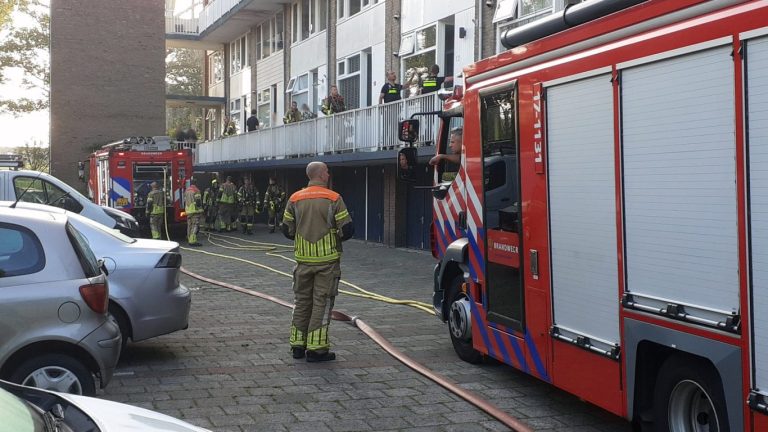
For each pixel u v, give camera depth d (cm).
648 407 484
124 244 743
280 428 567
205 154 3631
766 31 373
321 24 2816
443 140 848
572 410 618
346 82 2592
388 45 2261
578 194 534
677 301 437
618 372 493
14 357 541
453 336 785
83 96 3872
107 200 2419
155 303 730
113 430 277
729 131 398
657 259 454
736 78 393
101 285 568
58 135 3838
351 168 2466
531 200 598
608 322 503
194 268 1631
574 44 539
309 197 768
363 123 2092
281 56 3256
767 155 374
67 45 3844
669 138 442
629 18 480
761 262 378
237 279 1445
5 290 538
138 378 705
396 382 699
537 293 593
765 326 376
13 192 1480
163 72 3981
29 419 263
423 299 1209
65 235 568
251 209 2711
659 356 480
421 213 2059
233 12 3325
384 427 571
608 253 501
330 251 768
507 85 634
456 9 1903
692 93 424
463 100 732
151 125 3975
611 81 494
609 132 497
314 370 741
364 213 2384
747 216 385
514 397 654
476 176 700
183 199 2409
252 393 659
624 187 482
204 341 871
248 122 3111
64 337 542
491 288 677
